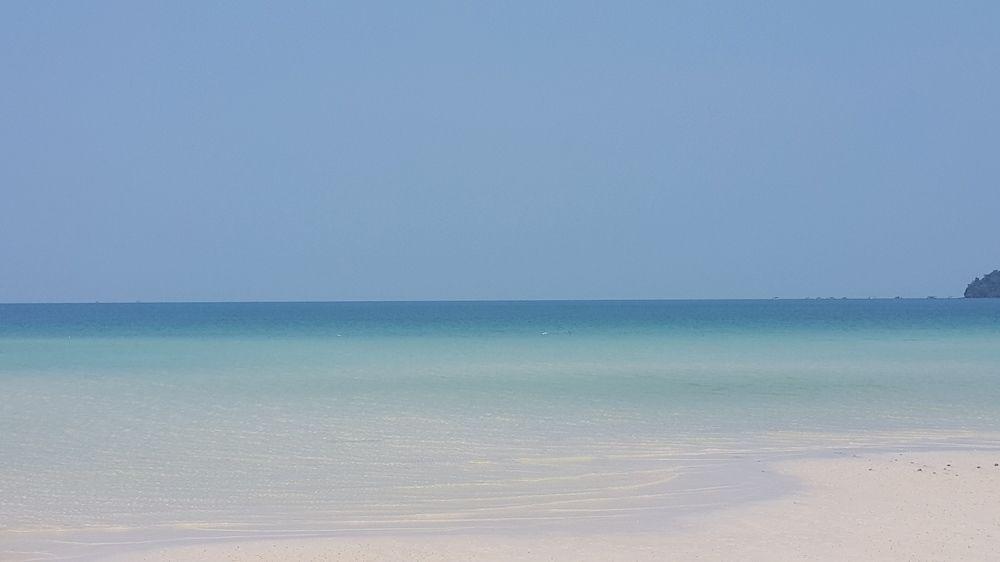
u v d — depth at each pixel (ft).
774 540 40.37
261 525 45.39
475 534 42.52
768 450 64.90
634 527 43.39
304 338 231.30
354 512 47.85
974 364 134.51
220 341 216.54
